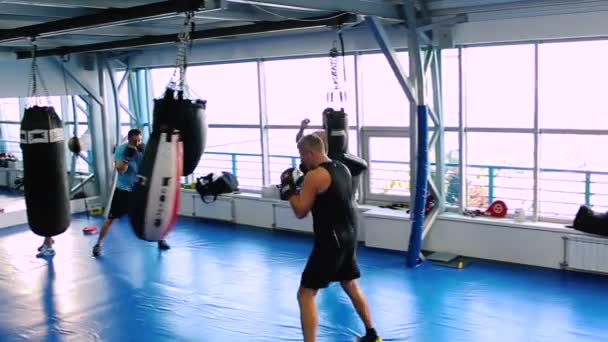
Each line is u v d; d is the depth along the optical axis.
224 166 9.29
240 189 8.87
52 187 5.28
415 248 6.30
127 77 9.56
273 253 6.98
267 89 8.33
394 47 6.84
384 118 7.34
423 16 6.29
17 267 6.63
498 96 6.43
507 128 6.42
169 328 4.87
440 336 4.55
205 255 6.96
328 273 4.00
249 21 6.13
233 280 6.02
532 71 6.16
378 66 7.26
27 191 5.29
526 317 4.88
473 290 5.53
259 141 8.59
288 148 8.34
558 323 4.74
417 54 6.00
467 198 6.87
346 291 4.30
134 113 9.70
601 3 5.50
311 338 4.04
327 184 3.95
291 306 5.26
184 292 5.70
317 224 4.04
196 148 4.11
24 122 5.21
